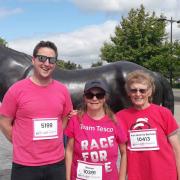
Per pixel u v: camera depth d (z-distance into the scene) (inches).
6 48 181.6
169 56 963.3
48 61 116.6
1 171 220.8
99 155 117.2
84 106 123.1
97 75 176.1
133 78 123.0
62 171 120.3
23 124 116.0
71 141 122.4
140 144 121.3
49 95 118.0
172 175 119.5
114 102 175.3
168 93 183.0
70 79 176.4
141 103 122.4
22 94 115.5
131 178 121.6
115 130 120.0
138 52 958.4
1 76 176.9
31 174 115.6
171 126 122.0
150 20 971.3
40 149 116.3
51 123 117.2
